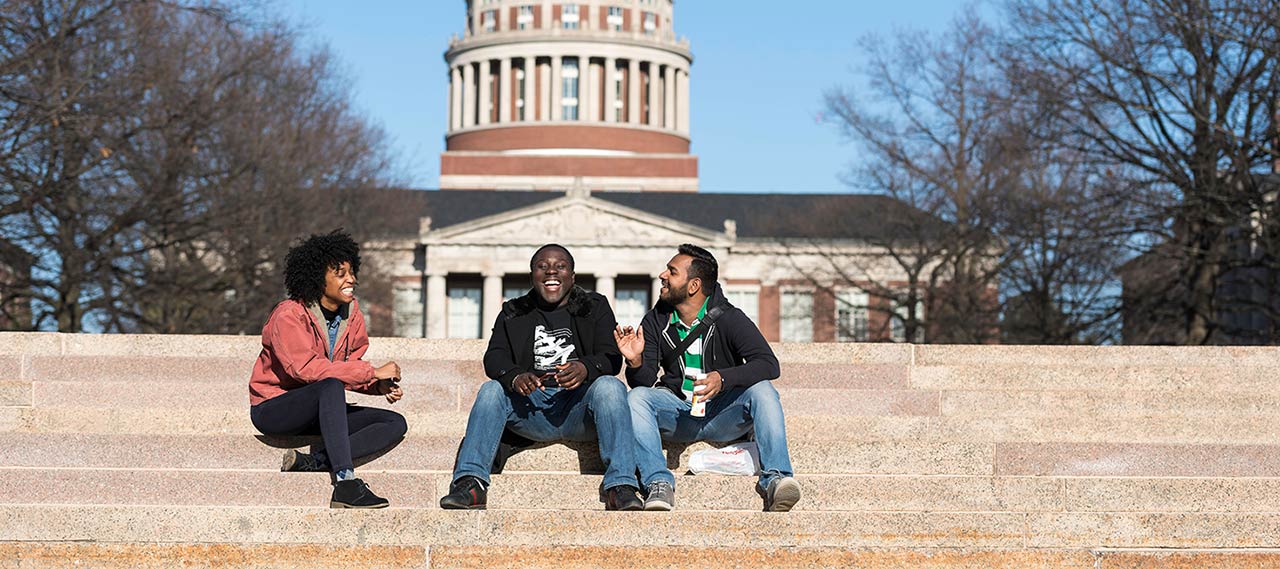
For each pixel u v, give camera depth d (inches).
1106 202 1355.8
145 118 1312.7
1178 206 1298.0
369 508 337.4
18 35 1137.4
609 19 4798.2
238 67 1476.4
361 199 2003.0
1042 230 1445.6
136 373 453.4
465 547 325.4
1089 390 462.3
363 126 2001.7
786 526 336.2
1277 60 1150.3
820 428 407.2
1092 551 331.0
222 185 1555.1
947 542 339.3
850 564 326.6
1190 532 343.0
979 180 1861.5
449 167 4441.4
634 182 4448.8
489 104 4800.7
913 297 2069.4
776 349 490.3
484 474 344.5
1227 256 1385.3
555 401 361.1
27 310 1498.5
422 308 3294.8
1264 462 378.0
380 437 364.5
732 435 369.7
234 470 364.5
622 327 364.5
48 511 330.0
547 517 332.8
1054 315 1603.1
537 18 4783.5
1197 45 1212.5
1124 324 1576.0
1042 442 380.2
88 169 1269.7
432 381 462.6
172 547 321.7
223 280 1625.2
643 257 3257.9
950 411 444.1
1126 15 1259.8
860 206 2265.0
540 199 3715.6
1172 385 470.9
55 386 422.0
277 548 323.6
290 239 1627.7
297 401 354.0
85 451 371.2
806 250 2682.1
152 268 1523.1
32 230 1346.0
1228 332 1448.1
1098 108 1320.1
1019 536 340.5
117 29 1223.5
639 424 354.0
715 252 3265.3
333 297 364.2
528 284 3363.7
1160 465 377.1
